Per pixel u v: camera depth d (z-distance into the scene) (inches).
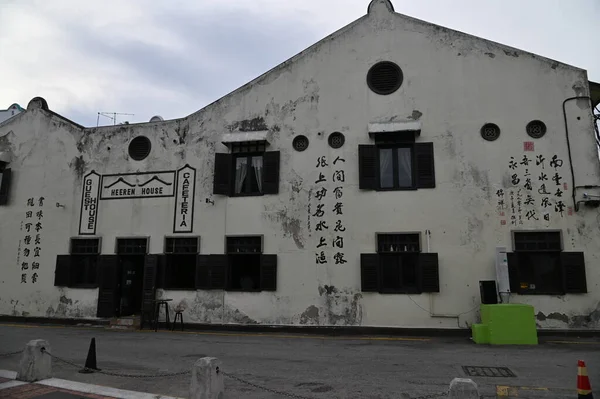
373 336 473.4
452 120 501.0
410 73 519.8
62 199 609.0
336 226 509.4
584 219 454.6
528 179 473.7
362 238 500.4
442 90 509.0
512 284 456.1
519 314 415.8
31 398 250.5
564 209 460.1
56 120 633.6
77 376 303.9
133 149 594.6
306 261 510.9
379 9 540.4
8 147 647.1
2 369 327.0
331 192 517.7
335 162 522.9
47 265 598.2
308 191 524.1
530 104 485.7
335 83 538.9
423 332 467.5
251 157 560.4
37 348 292.7
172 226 559.5
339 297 494.9
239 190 554.9
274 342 438.3
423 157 499.5
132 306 582.9
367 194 507.8
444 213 486.0
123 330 527.2
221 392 242.5
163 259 553.9
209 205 552.4
